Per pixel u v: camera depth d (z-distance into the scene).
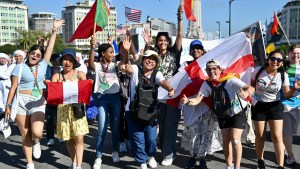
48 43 5.48
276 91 4.90
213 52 5.53
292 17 133.38
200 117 5.23
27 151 5.21
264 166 5.20
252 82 5.17
